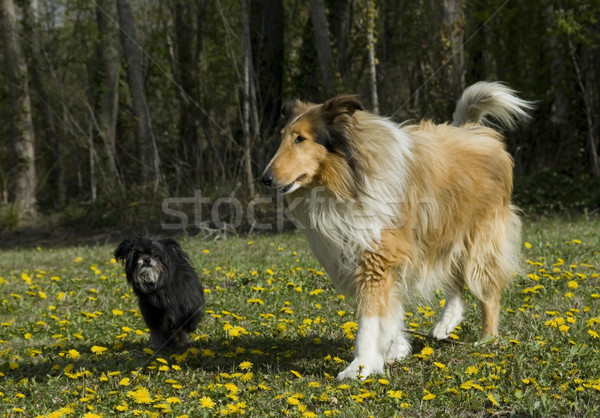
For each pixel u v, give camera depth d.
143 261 7.92
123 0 26.83
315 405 5.90
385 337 6.55
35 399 6.21
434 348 7.53
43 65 36.69
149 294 8.06
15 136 28.55
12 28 28.59
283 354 7.48
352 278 6.73
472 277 7.55
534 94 23.45
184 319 8.30
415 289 7.23
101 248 19.27
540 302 9.15
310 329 8.53
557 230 16.17
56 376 6.91
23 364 7.38
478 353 6.91
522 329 7.93
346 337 8.11
